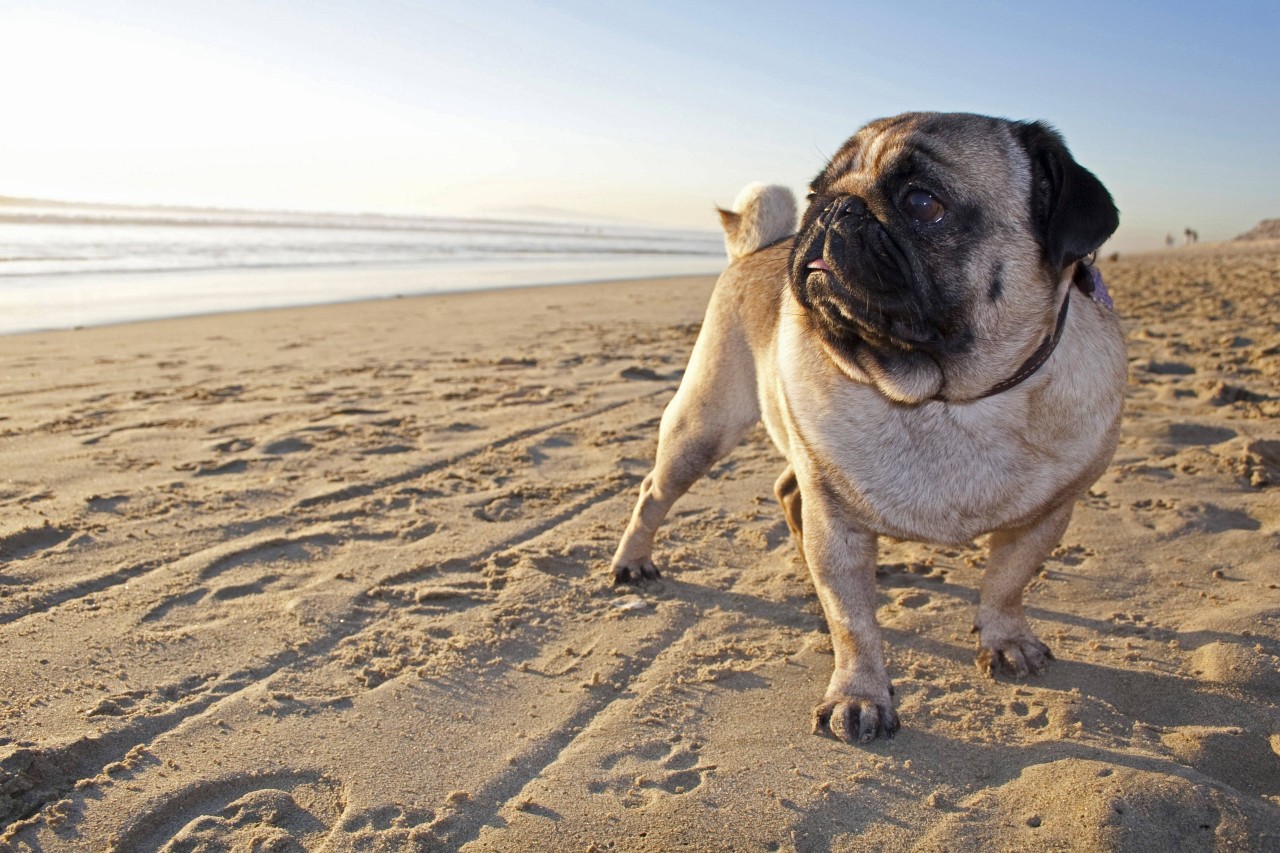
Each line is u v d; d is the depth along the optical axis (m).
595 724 0.60
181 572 0.80
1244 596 0.75
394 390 1.51
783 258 0.78
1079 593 0.77
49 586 0.77
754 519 0.96
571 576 0.82
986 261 0.54
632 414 1.37
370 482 1.04
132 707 0.60
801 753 0.56
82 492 0.98
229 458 1.11
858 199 0.54
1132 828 0.47
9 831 0.49
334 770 0.55
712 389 0.78
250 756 0.56
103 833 0.49
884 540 0.91
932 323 0.54
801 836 0.49
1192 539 0.86
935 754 0.56
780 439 0.72
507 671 0.67
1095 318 0.61
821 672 0.66
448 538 0.90
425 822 0.50
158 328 2.20
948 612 0.75
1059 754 0.55
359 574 0.81
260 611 0.74
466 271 4.57
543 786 0.53
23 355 1.79
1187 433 1.19
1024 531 0.64
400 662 0.67
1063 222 0.53
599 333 2.26
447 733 0.59
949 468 0.59
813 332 0.59
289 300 2.91
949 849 0.47
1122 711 0.60
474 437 1.24
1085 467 0.59
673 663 0.68
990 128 0.56
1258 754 0.55
